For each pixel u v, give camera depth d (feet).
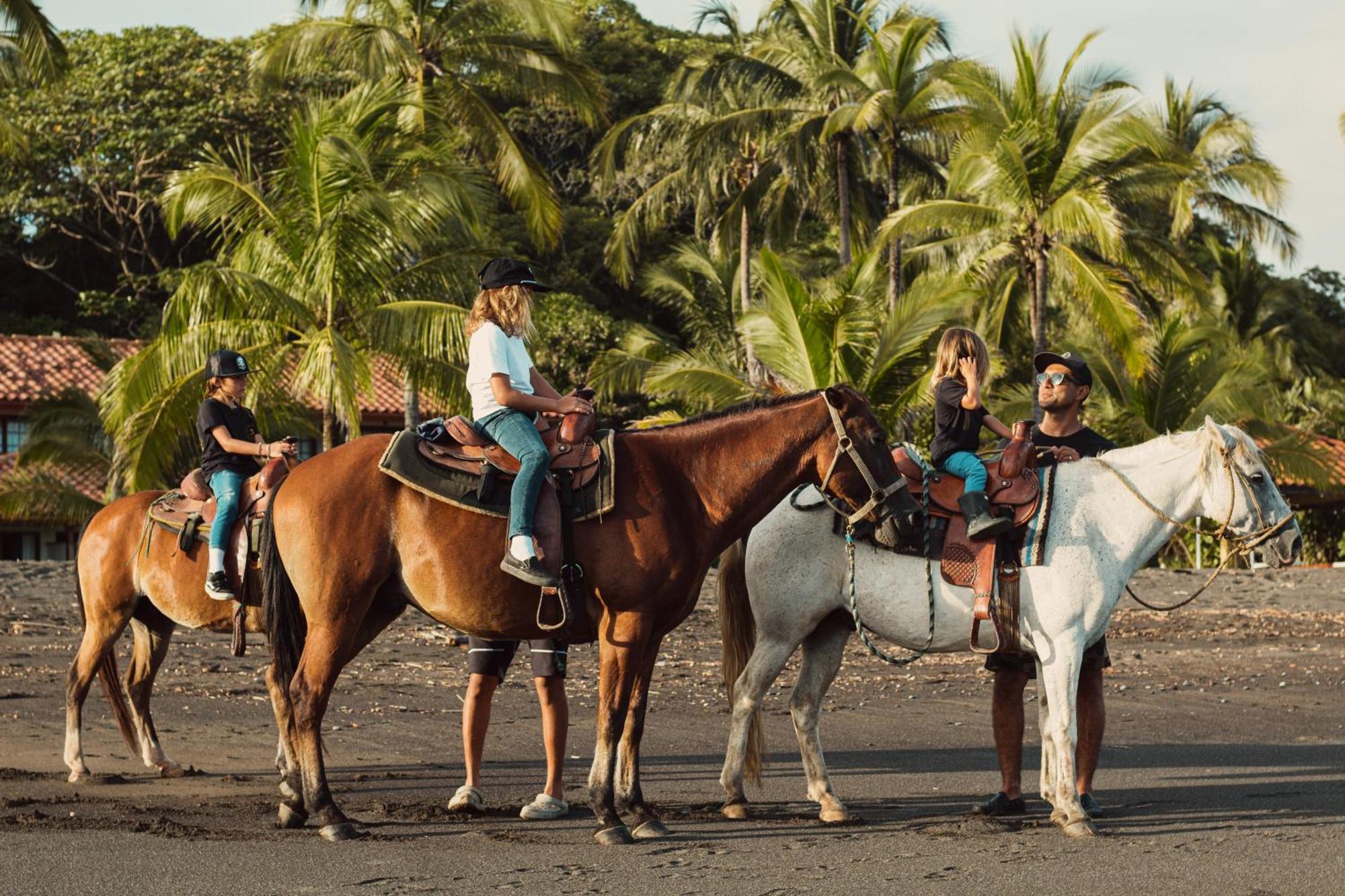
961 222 93.56
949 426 24.18
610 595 21.97
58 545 102.17
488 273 22.71
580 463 22.03
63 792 25.88
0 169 136.05
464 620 22.02
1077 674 22.99
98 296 137.28
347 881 18.72
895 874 19.54
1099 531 23.40
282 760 26.53
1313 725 37.60
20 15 79.87
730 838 22.22
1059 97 92.63
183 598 26.76
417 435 22.38
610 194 154.81
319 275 69.62
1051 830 22.86
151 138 134.41
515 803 25.44
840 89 111.34
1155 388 102.58
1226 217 130.93
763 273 78.02
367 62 96.02
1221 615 69.15
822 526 23.99
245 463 26.86
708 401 85.97
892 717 38.55
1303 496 122.93
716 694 42.96
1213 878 19.39
